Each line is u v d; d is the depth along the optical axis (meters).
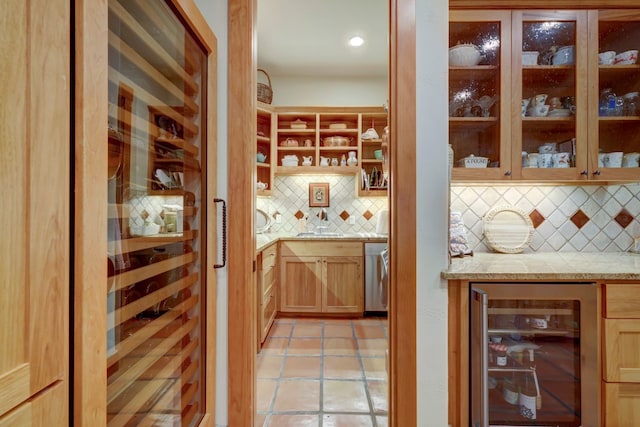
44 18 0.61
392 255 1.40
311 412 1.77
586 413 1.33
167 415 1.12
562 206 1.93
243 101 1.44
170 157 1.14
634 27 1.71
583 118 1.66
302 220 3.71
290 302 3.29
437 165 1.37
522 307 1.36
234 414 1.44
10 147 0.55
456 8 1.62
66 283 0.66
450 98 1.76
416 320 1.37
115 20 0.84
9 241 0.55
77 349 0.69
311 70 3.62
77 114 0.69
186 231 1.25
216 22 1.45
